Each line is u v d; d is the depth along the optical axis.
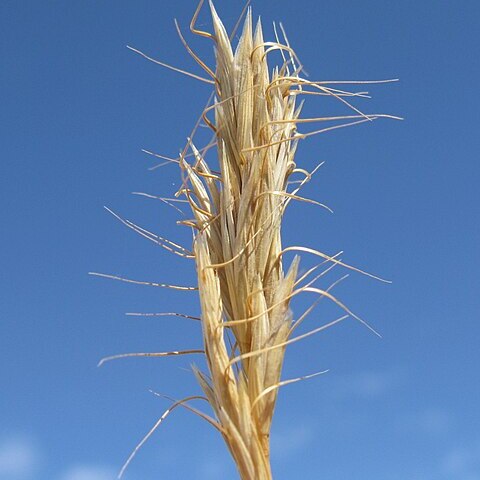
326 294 0.16
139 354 0.16
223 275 0.16
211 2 0.17
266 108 0.17
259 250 0.16
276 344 0.16
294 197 0.16
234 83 0.17
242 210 0.16
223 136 0.17
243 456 0.15
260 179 0.16
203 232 0.16
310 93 0.17
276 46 0.17
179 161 0.17
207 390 0.16
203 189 0.17
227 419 0.15
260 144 0.17
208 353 0.16
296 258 0.16
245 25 0.17
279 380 0.16
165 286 0.17
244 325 0.16
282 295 0.16
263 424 0.16
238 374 0.16
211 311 0.16
